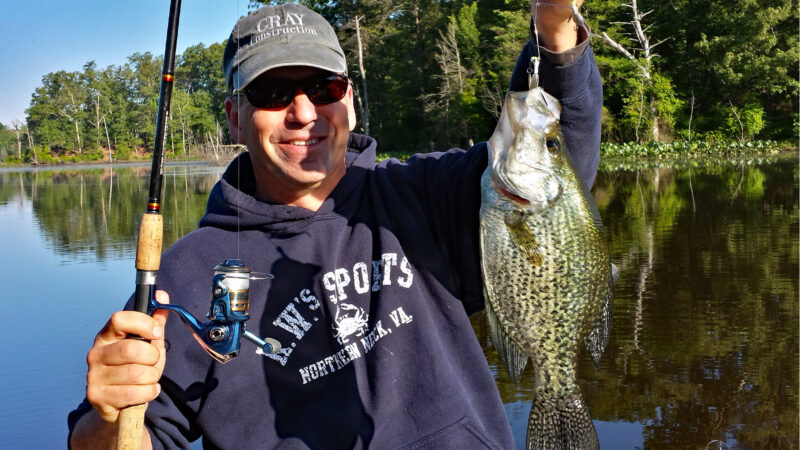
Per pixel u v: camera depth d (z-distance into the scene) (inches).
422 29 761.0
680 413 76.7
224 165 866.8
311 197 36.6
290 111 34.6
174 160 1248.2
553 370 34.7
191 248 35.5
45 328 115.2
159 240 30.2
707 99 630.5
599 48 619.8
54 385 89.4
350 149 40.5
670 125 609.6
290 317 33.8
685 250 157.9
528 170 33.4
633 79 589.0
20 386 89.2
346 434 31.8
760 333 100.4
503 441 32.8
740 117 594.2
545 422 34.8
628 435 71.3
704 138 600.7
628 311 113.5
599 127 35.8
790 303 113.9
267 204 35.4
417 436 31.5
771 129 606.5
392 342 32.9
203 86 1483.8
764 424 72.7
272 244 35.1
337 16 757.3
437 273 34.6
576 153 35.4
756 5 575.2
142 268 30.0
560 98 34.1
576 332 34.6
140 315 27.2
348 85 36.8
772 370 86.9
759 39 581.0
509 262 33.8
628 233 183.6
